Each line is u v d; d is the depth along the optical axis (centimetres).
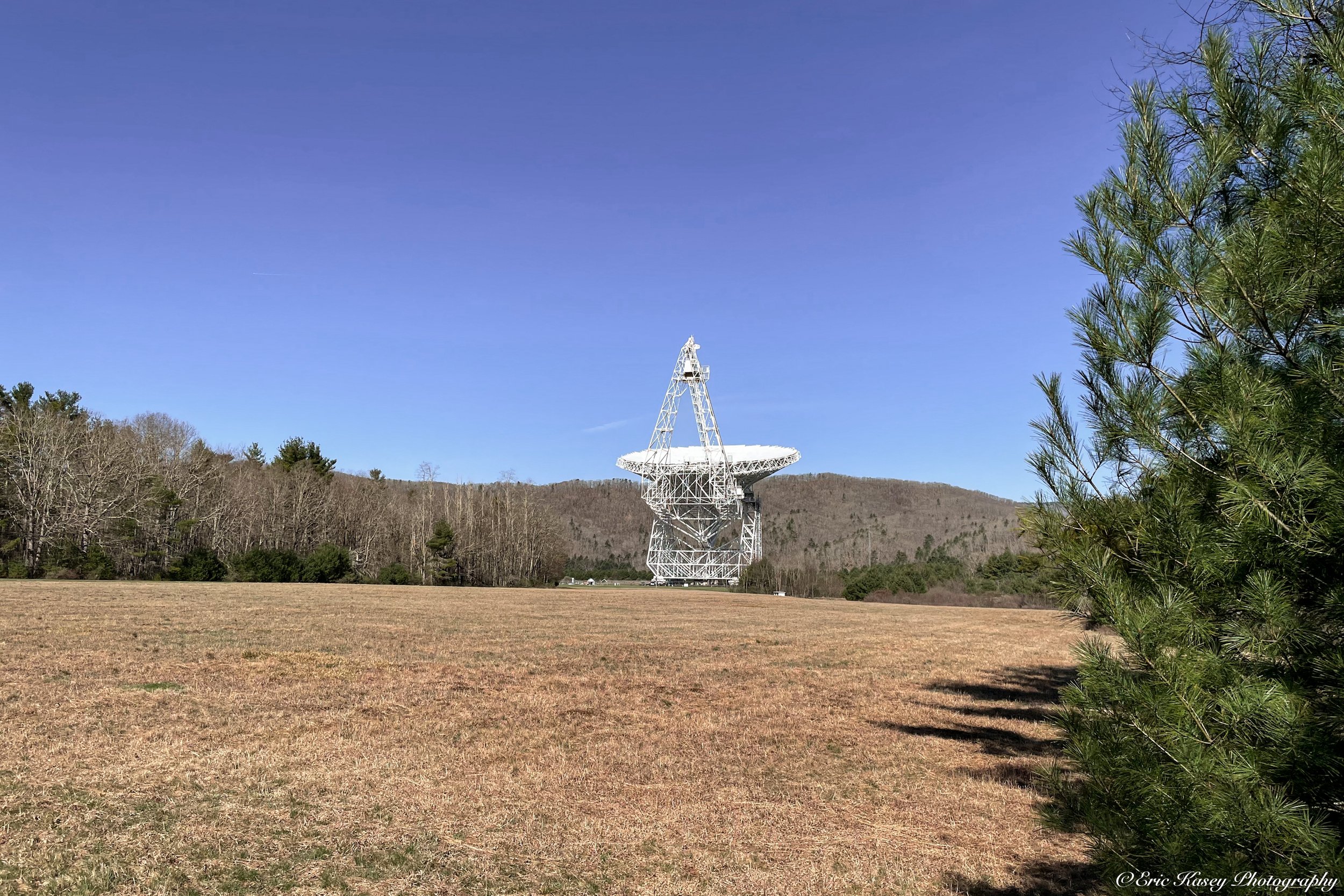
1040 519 504
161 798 845
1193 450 457
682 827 870
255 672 1614
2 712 1152
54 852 688
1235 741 398
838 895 718
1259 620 405
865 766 1152
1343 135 400
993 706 1666
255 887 659
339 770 988
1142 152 472
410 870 716
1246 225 436
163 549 5566
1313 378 398
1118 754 435
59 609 2641
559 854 777
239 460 8606
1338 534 373
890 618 4188
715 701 1584
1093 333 483
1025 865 796
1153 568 450
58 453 5503
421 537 7825
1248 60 454
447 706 1402
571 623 3155
